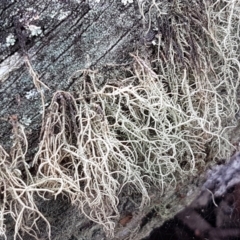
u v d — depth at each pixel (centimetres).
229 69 14
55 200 13
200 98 13
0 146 11
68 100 12
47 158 11
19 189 11
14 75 11
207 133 14
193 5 13
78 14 11
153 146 13
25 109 12
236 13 14
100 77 12
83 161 11
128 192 14
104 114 12
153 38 12
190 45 13
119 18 12
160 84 12
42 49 11
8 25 11
